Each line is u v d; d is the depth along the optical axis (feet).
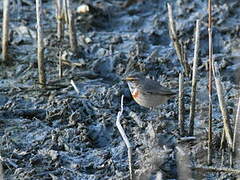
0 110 48.70
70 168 41.32
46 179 40.29
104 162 41.91
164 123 45.96
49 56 57.57
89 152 43.29
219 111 48.16
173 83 52.49
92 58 57.36
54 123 47.16
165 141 43.83
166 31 61.31
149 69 55.16
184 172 40.01
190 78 53.72
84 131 45.29
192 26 60.64
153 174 40.63
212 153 42.09
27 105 49.75
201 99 49.49
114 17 65.16
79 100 49.08
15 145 44.19
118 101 50.19
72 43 57.52
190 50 58.70
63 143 44.09
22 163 41.91
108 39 60.44
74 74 54.75
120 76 54.95
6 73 55.01
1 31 60.75
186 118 47.39
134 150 43.11
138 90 47.73
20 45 59.52
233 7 63.46
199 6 64.44
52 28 62.23
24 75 54.60
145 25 63.93
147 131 44.83
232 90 50.78
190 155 42.16
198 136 44.19
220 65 54.95
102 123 46.55
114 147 44.01
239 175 39.88
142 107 49.96
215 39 59.52
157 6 66.33
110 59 56.29
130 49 58.18
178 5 64.90
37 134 45.55
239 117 42.01
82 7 64.23
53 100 49.70
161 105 49.57
